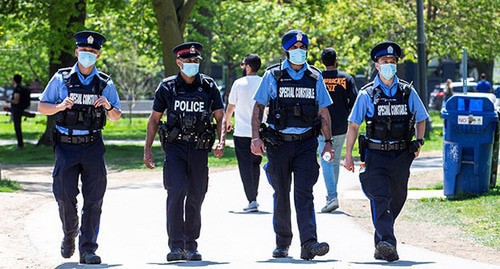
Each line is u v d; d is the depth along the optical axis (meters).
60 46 50.81
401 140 17.38
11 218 23.91
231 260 17.75
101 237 21.03
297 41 17.30
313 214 17.53
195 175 17.84
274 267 16.50
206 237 20.89
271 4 73.06
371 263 17.02
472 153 26.98
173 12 46.12
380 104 17.33
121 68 89.56
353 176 34.28
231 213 24.77
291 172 17.86
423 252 18.52
